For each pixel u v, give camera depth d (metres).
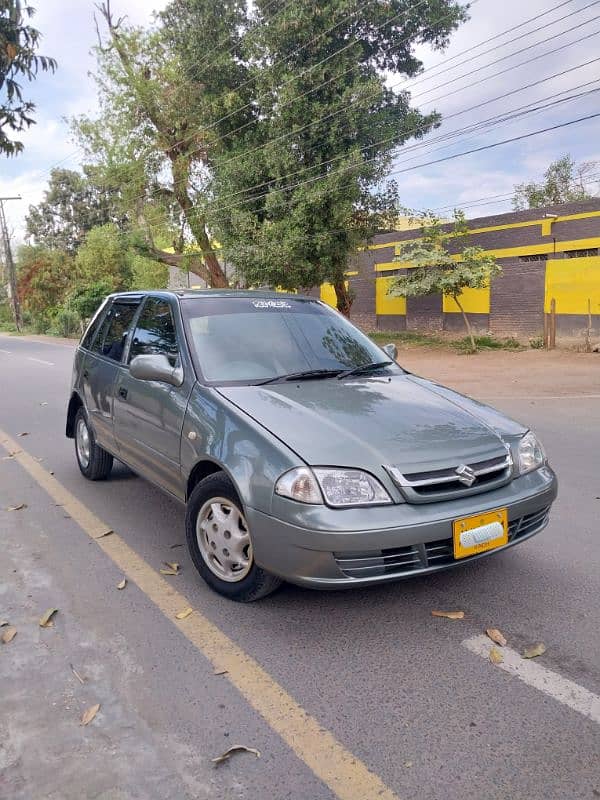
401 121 23.34
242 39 23.64
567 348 18.39
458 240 24.77
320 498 3.04
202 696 2.77
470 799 2.20
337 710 2.67
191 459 3.75
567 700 2.72
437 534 3.09
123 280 37.31
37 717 2.63
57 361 20.47
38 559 4.22
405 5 22.14
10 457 7.04
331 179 20.27
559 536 4.55
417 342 23.27
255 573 3.41
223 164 23.08
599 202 20.38
